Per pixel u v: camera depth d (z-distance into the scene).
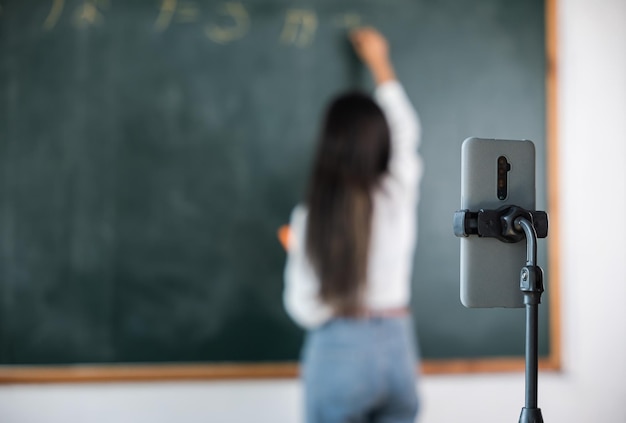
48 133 2.85
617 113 3.04
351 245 2.33
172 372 2.86
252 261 2.90
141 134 2.88
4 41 2.84
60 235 2.85
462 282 1.30
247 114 2.92
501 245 1.30
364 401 2.32
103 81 2.87
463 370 2.96
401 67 2.97
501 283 1.30
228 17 2.92
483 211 1.28
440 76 2.98
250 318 2.90
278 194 2.92
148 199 2.88
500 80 3.01
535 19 3.02
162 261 2.88
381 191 2.41
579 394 3.01
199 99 2.90
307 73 2.93
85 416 2.84
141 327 2.86
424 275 2.96
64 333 2.84
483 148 1.31
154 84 2.89
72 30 2.86
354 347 2.31
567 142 3.03
